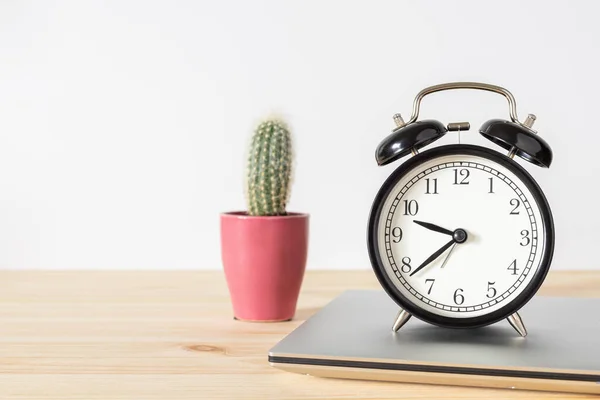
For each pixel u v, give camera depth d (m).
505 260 0.78
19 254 1.64
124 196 1.63
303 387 0.69
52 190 1.63
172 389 0.68
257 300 0.99
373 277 1.44
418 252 0.80
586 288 1.24
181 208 1.63
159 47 1.60
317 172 1.60
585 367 0.65
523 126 0.77
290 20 1.59
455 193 0.79
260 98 1.60
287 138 1.00
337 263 1.61
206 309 1.09
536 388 0.65
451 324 0.78
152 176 1.62
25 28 1.61
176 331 0.93
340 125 1.59
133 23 1.60
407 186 0.80
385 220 0.80
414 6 1.57
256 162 0.98
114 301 1.16
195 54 1.60
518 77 1.56
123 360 0.79
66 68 1.61
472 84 0.80
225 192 1.62
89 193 1.63
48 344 0.86
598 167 1.57
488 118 1.56
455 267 0.79
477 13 1.56
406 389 0.68
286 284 0.99
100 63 1.61
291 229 0.98
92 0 1.60
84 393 0.67
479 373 0.66
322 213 1.61
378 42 1.58
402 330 0.81
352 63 1.58
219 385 0.69
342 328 0.82
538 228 0.78
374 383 0.70
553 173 1.58
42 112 1.62
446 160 0.79
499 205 0.78
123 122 1.62
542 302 1.00
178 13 1.60
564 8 1.55
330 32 1.58
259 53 1.59
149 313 1.06
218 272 1.55
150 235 1.63
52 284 1.35
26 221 1.64
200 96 1.61
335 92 1.59
